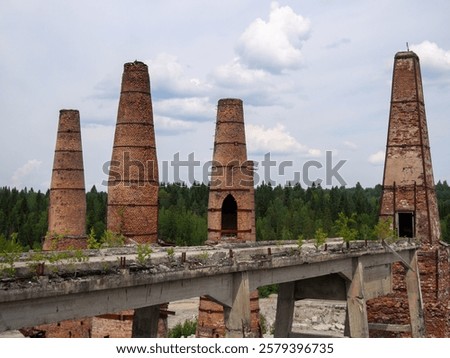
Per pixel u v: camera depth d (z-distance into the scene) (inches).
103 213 3919.8
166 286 643.5
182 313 2647.6
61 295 522.9
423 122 1579.7
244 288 752.3
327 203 4687.5
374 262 1159.0
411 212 1520.7
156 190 1355.8
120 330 1218.0
